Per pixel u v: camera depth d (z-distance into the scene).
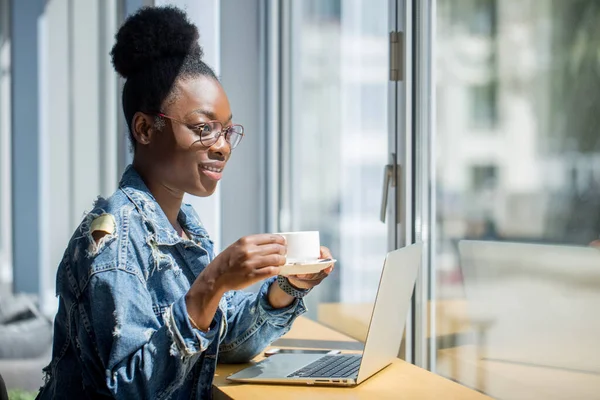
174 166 1.69
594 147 1.71
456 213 2.12
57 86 5.79
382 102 2.46
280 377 1.70
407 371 1.79
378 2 2.47
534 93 1.87
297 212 3.09
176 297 1.65
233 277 1.51
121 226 1.60
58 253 5.90
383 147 2.45
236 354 1.88
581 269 1.73
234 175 3.10
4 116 7.35
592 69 1.72
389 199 2.33
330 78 2.81
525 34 1.89
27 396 3.34
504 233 1.96
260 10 3.11
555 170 1.82
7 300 4.06
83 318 1.59
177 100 1.67
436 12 2.19
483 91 2.02
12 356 3.60
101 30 5.34
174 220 1.79
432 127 2.22
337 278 2.77
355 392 1.62
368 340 1.62
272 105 3.12
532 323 1.87
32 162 5.69
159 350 1.51
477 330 2.04
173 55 1.71
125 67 1.73
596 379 1.69
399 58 2.26
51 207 5.85
